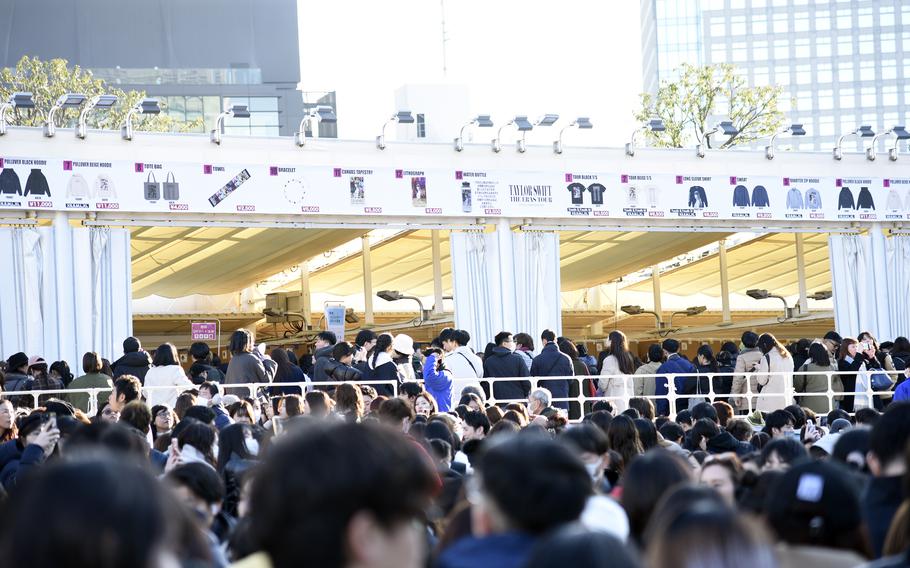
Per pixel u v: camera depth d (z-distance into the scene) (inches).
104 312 689.6
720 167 814.5
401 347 571.8
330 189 731.4
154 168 696.4
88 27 2832.2
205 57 2878.9
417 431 296.0
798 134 824.3
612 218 790.5
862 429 221.6
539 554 89.0
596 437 220.7
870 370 639.1
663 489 168.1
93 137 686.5
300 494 83.2
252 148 717.3
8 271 671.1
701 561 96.3
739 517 99.2
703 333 1198.3
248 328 1058.1
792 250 1026.7
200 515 189.9
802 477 144.2
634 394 631.2
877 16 5319.9
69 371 611.8
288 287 1047.6
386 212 741.9
